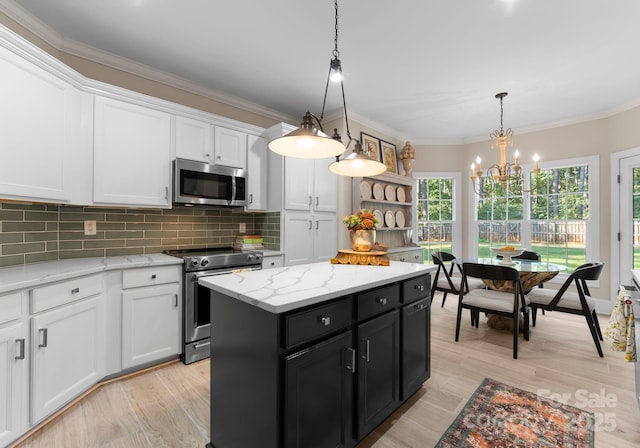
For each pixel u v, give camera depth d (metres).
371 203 4.25
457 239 4.99
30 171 1.77
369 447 1.53
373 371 1.57
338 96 3.40
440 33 2.29
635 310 1.83
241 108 3.52
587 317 2.63
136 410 1.82
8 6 1.92
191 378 2.21
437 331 3.19
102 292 2.05
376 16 2.10
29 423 1.56
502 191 4.65
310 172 3.45
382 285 1.64
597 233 3.83
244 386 1.30
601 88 3.17
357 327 1.48
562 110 3.78
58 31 2.25
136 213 2.75
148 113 2.51
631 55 2.56
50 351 1.66
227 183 2.99
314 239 3.48
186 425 1.69
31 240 2.13
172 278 2.41
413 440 1.58
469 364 2.43
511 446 1.54
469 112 3.86
